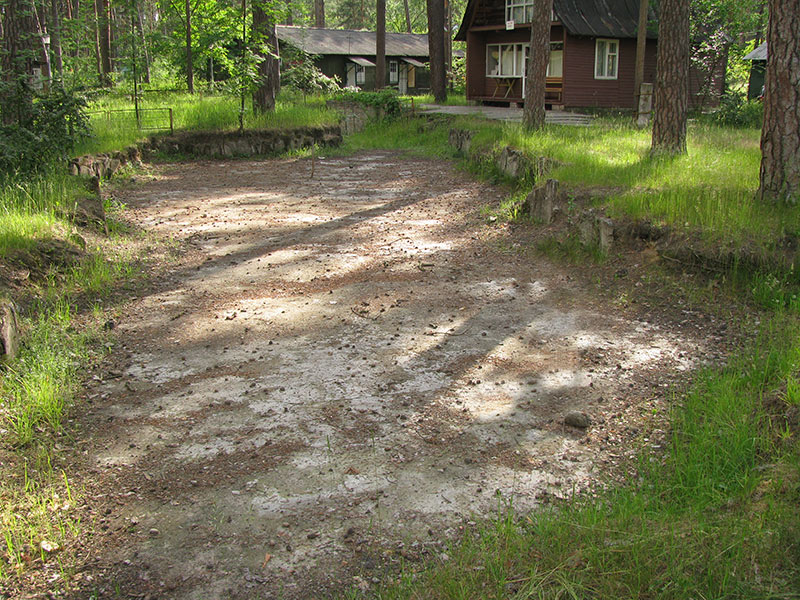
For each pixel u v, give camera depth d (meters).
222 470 4.74
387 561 3.82
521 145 14.98
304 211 13.16
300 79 34.47
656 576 3.36
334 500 4.39
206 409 5.60
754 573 3.28
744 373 5.75
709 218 8.26
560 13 26.31
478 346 6.82
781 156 8.47
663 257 8.27
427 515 4.23
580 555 3.58
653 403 5.57
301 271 9.37
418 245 10.66
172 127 20.33
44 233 8.99
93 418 5.47
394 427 5.29
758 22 26.84
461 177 16.69
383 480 4.61
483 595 3.39
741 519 3.74
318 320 7.56
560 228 10.11
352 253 10.23
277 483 4.58
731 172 10.49
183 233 11.38
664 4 12.06
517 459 4.84
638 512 3.97
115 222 11.35
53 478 4.64
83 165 14.34
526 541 3.80
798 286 7.28
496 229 11.27
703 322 7.11
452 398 5.75
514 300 8.14
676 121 12.33
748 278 7.57
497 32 31.12
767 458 4.45
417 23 79.81
